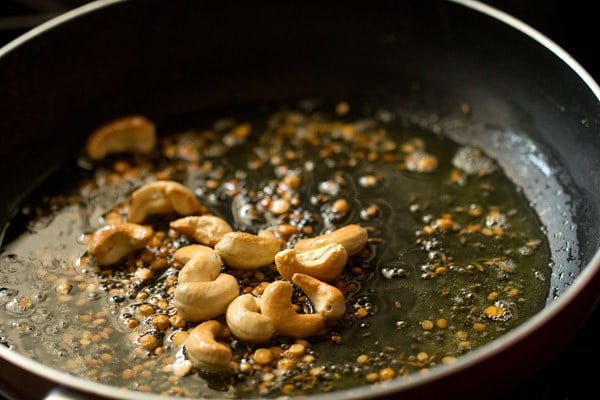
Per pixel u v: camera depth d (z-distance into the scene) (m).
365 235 0.45
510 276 0.45
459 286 0.45
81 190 0.50
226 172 0.50
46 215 0.48
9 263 0.46
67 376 0.37
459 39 0.51
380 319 0.43
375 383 0.41
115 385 0.41
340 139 0.52
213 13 0.52
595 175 0.46
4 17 0.57
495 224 0.47
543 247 0.46
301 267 0.44
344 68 0.54
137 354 0.42
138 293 0.44
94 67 0.52
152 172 0.50
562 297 0.39
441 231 0.47
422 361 0.42
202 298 0.42
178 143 0.52
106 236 0.45
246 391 0.41
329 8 0.53
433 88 0.53
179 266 0.45
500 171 0.50
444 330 0.43
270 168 0.50
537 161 0.50
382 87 0.54
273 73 0.54
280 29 0.53
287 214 0.48
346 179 0.50
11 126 0.50
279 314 0.42
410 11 0.52
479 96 0.52
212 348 0.41
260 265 0.45
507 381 0.39
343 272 0.45
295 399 0.36
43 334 0.43
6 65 0.49
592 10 0.53
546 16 0.54
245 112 0.54
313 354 0.42
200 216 0.47
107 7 0.50
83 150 0.52
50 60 0.50
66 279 0.45
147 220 0.48
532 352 0.39
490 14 0.50
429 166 0.50
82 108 0.52
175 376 0.41
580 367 0.43
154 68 0.53
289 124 0.53
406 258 0.46
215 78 0.54
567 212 0.47
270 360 0.42
